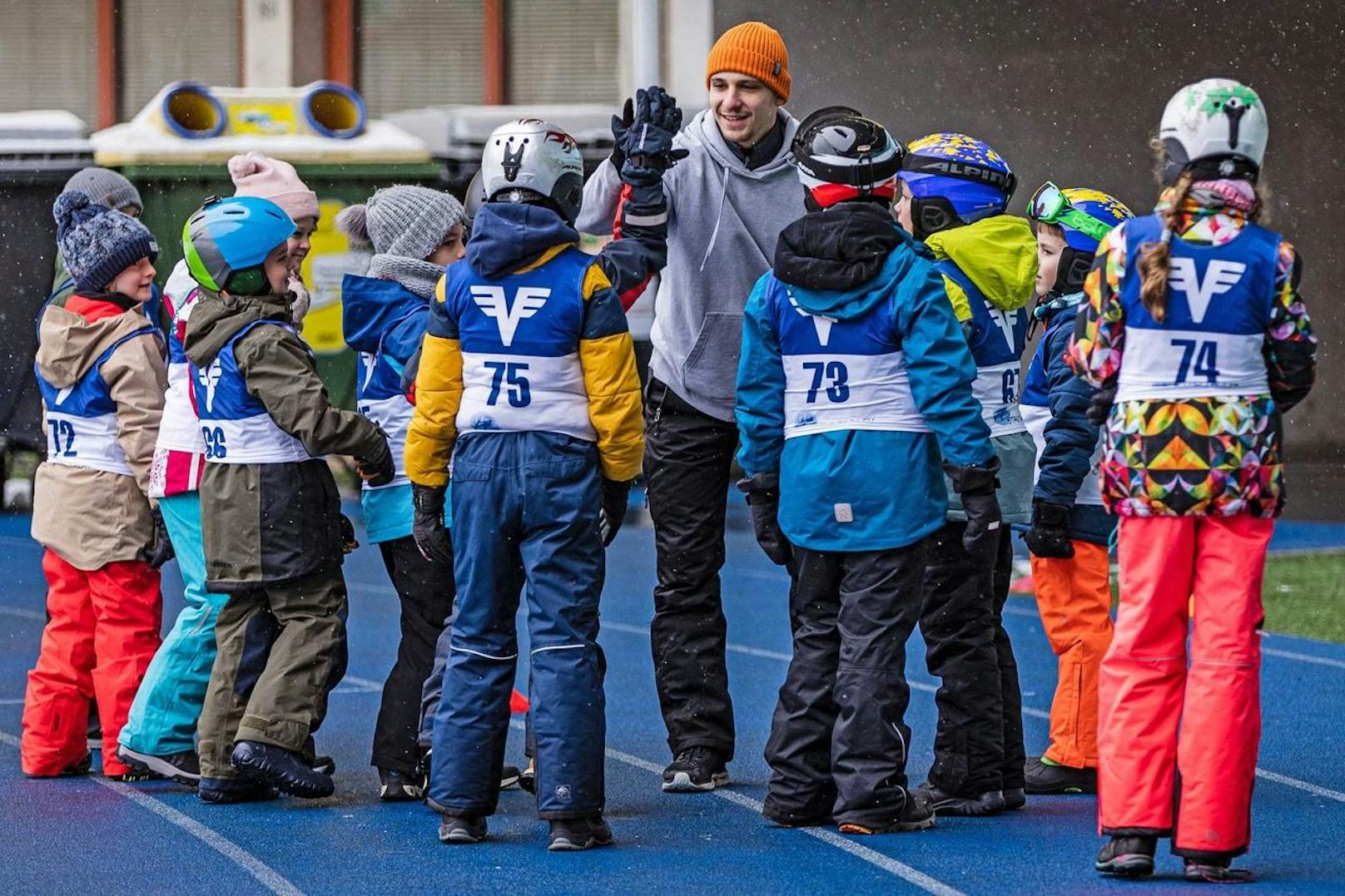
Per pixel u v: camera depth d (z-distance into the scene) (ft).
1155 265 36.17
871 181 40.91
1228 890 36.35
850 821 41.19
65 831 42.27
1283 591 85.76
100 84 163.32
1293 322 36.42
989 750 43.16
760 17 155.94
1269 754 51.11
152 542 47.70
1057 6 157.58
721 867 38.68
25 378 118.01
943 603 43.16
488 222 39.73
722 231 45.83
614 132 44.16
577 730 40.01
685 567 46.44
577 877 37.96
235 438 43.83
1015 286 43.52
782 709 42.47
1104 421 37.73
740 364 42.04
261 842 41.09
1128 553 37.29
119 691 47.47
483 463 39.88
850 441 40.63
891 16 156.97
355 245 48.44
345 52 160.76
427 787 45.19
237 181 48.49
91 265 47.34
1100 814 37.68
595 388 39.78
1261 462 36.40
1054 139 158.30
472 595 40.37
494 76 159.33
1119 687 37.32
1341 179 159.53
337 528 44.70
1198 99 36.65
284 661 43.83
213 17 161.99
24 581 90.99
